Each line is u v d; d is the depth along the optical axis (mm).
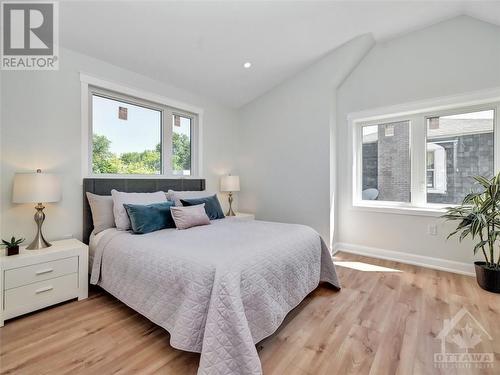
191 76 3283
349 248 3596
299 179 3711
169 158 3408
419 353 1500
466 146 2857
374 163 3490
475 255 2717
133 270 1823
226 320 1280
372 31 2973
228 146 4297
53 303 1999
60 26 2186
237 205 4477
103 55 2617
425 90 2953
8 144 2107
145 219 2293
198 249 1702
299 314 1952
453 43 2785
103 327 1771
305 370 1372
